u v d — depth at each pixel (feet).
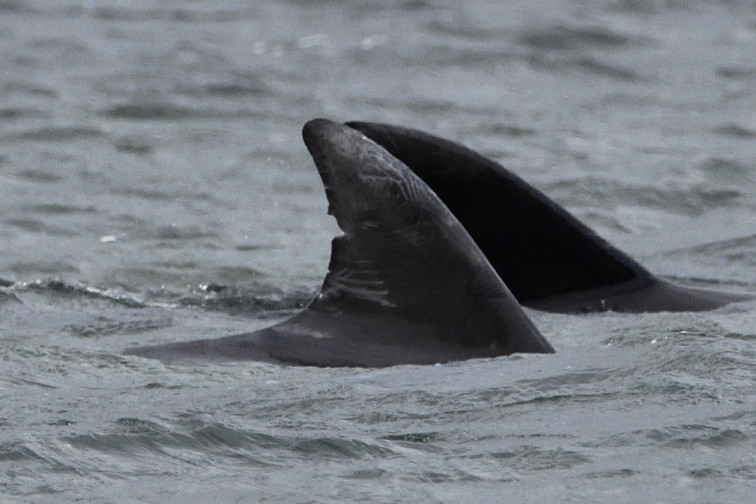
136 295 118.62
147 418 78.89
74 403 82.33
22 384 86.48
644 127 208.64
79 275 128.06
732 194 171.94
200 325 104.27
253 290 120.98
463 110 216.54
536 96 229.66
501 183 109.60
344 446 75.46
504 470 72.08
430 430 77.82
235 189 168.96
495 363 88.84
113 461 73.41
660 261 133.28
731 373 86.58
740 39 280.10
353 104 218.38
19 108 202.49
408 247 92.63
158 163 179.83
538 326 102.42
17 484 70.18
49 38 258.78
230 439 76.43
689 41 276.00
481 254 93.35
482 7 303.68
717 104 226.58
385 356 89.56
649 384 84.53
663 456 73.31
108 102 209.36
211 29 277.03
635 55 261.65
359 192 92.94
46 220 149.48
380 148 94.32
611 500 67.92
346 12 298.97
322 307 93.66
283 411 80.74
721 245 139.03
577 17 287.89
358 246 93.20
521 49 260.62
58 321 104.22
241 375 87.25
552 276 110.32
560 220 110.52
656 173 178.40
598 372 87.04
